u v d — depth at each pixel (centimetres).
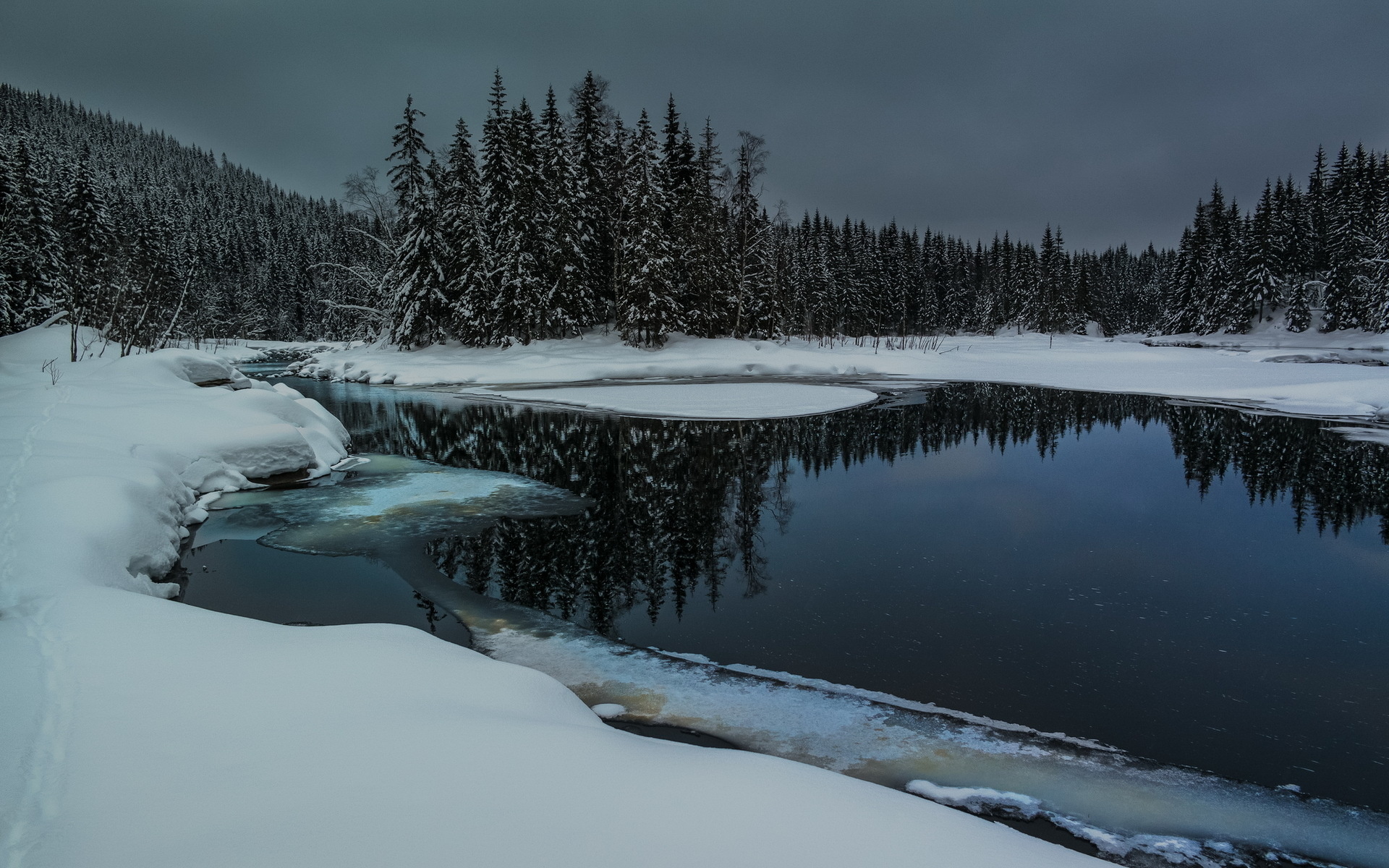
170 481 966
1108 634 646
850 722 480
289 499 1110
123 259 3319
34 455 855
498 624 662
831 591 756
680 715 488
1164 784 413
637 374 3122
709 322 3844
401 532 948
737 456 1509
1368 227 5234
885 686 539
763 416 2042
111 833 246
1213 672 570
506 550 884
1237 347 5291
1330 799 401
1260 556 874
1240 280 5878
